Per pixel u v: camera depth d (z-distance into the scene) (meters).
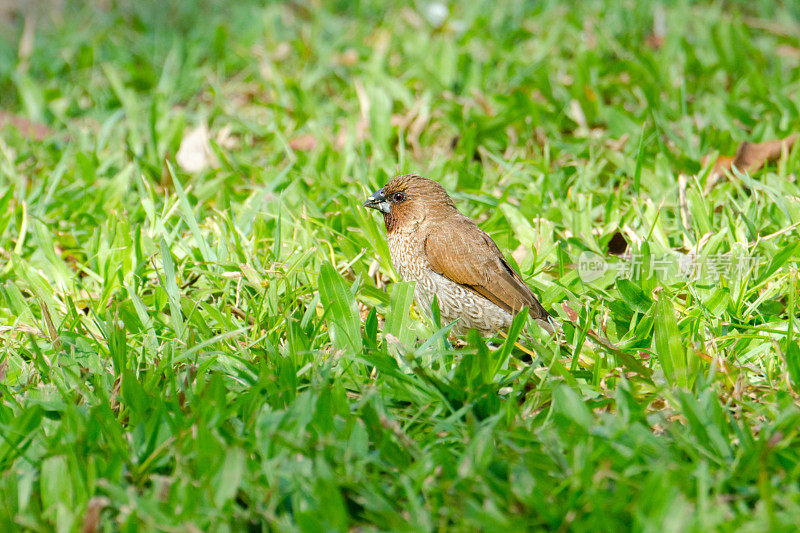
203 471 5.57
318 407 6.02
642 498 5.03
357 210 8.81
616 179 11.25
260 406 6.19
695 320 7.50
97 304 8.38
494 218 9.75
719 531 4.93
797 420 5.76
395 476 5.62
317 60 16.55
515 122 12.56
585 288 8.51
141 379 6.94
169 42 18.11
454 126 12.99
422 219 8.39
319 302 7.88
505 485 5.30
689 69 14.66
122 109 13.17
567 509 5.12
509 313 7.95
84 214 10.47
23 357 7.54
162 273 8.55
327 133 12.47
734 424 5.93
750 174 10.62
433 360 7.02
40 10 20.22
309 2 20.27
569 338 7.29
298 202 10.27
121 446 5.81
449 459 5.57
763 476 4.99
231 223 9.02
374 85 13.11
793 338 7.21
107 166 11.62
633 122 12.25
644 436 5.71
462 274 8.05
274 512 5.35
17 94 15.95
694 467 5.48
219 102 14.19
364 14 19.20
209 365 6.91
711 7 18.16
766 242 8.44
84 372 6.99
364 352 7.08
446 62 14.61
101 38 17.61
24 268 8.80
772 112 12.77
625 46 15.79
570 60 15.85
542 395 6.55
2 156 11.97
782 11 17.70
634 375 6.70
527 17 18.30
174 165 12.05
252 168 11.48
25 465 5.86
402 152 11.05
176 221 10.02
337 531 5.03
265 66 15.65
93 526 5.11
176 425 5.95
